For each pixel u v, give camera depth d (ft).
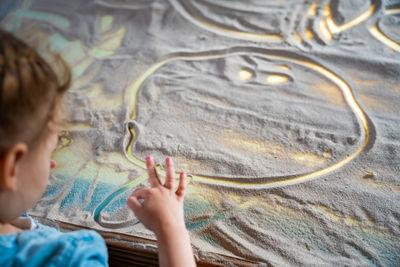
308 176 3.46
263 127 3.99
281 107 4.20
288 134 3.88
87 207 3.32
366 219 3.05
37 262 1.65
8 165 1.49
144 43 5.38
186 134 3.99
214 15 5.74
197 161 3.69
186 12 5.88
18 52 1.55
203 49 5.14
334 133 3.83
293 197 3.28
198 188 3.43
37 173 1.73
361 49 4.85
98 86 4.74
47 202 3.39
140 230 3.09
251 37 5.31
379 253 2.82
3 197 1.66
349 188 3.30
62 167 3.73
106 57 5.22
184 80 4.70
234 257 2.88
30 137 1.59
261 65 4.82
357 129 3.84
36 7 6.40
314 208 3.18
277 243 2.95
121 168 3.67
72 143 4.00
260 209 3.22
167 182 2.47
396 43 4.88
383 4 5.43
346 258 2.81
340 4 5.57
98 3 6.20
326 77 4.54
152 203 2.32
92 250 1.80
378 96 4.19
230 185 3.44
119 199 3.37
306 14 5.55
